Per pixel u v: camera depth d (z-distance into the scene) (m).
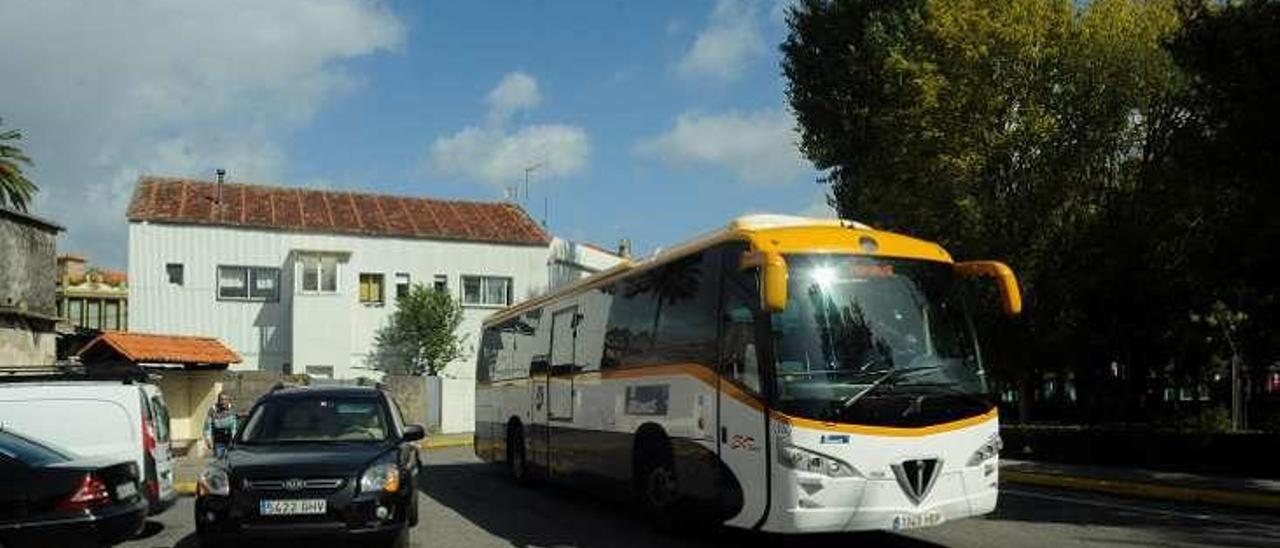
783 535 12.39
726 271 11.01
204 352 34.66
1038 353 27.27
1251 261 18.70
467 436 38.88
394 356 48.84
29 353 27.05
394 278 49.62
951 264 11.01
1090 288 25.31
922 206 26.89
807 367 9.96
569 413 15.87
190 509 17.14
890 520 9.75
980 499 10.20
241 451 11.46
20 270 26.91
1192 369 35.53
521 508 15.60
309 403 12.59
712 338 11.14
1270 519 14.01
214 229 46.94
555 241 54.66
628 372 13.45
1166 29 24.80
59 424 13.05
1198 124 19.00
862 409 9.83
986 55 25.88
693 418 11.45
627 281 13.88
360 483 10.65
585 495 17.52
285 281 47.69
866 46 30.77
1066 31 25.72
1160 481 17.92
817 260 10.42
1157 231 24.48
